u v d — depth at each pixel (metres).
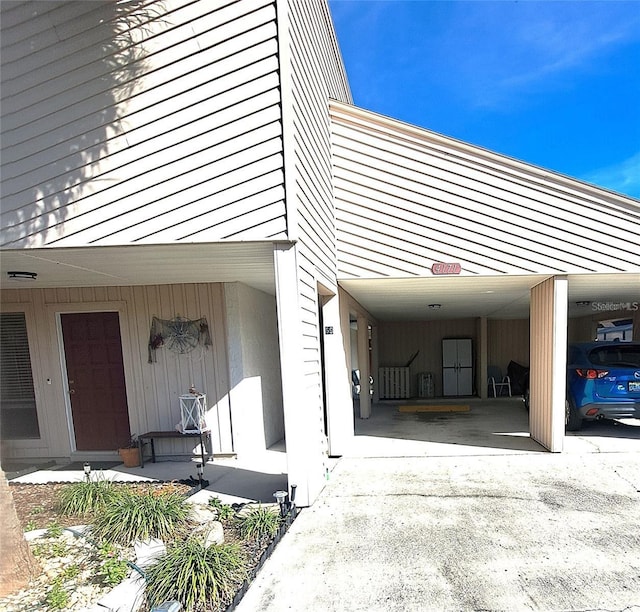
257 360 6.04
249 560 2.79
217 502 3.61
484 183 5.07
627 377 5.91
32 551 2.73
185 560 2.45
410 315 10.77
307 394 3.74
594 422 7.19
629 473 4.52
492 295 6.84
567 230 5.03
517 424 7.47
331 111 5.25
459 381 11.87
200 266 4.49
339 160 5.25
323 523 3.41
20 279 4.92
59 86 3.44
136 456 5.29
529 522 3.35
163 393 5.66
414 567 2.71
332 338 5.50
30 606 2.24
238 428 5.52
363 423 8.02
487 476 4.51
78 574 2.54
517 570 2.66
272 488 4.27
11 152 3.49
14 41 3.42
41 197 3.49
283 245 3.48
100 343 5.80
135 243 3.47
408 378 11.82
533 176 5.04
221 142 3.40
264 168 3.38
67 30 3.40
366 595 2.42
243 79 3.35
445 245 5.13
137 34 3.38
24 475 5.11
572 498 3.84
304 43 3.90
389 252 5.20
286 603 2.36
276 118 3.35
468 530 3.23
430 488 4.19
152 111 3.42
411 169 5.15
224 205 3.42
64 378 5.80
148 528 2.98
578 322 11.38
